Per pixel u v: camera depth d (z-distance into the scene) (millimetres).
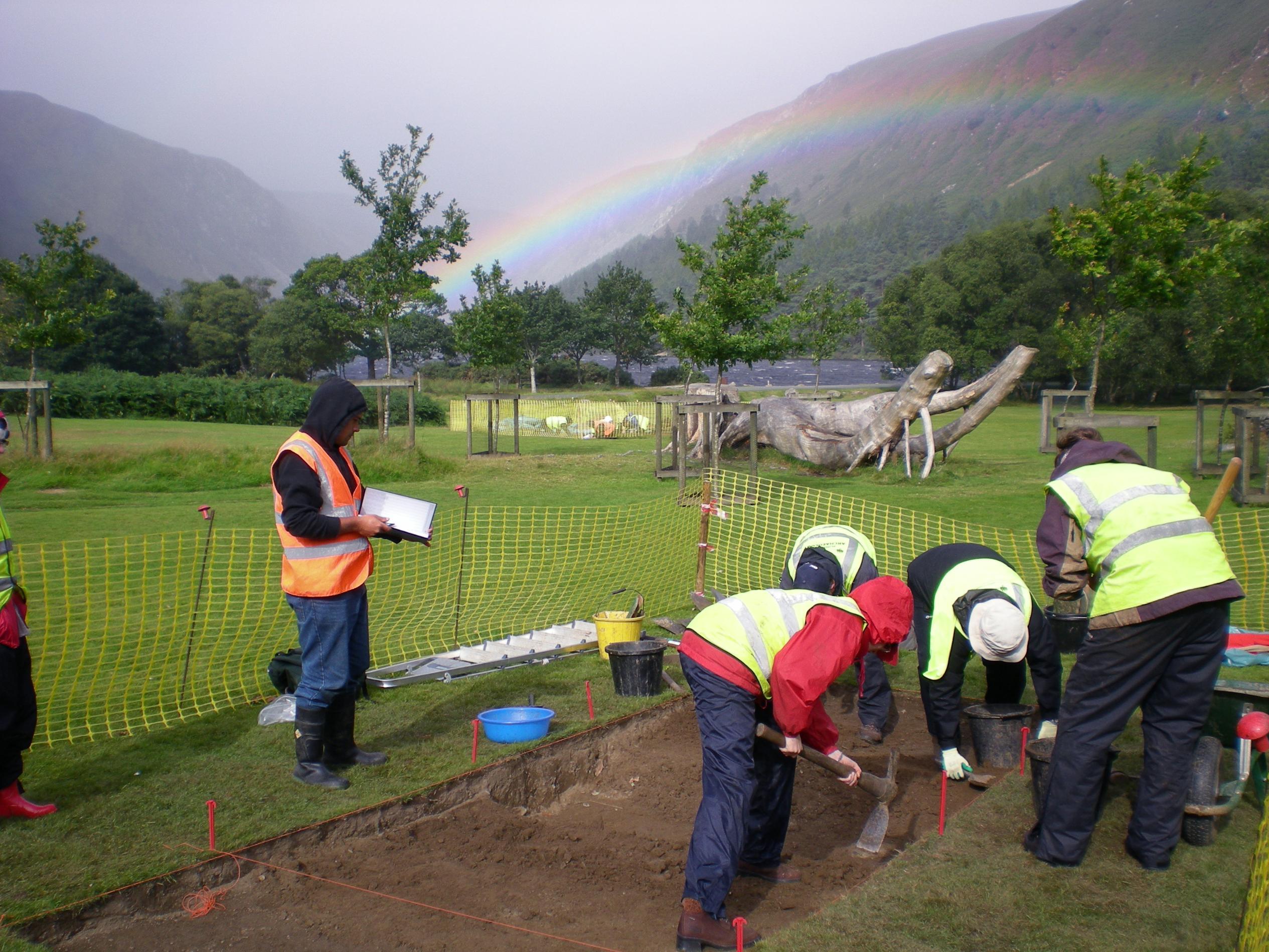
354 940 3205
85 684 5922
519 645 6766
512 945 3178
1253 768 4215
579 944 3184
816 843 4055
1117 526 3611
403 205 23688
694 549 10375
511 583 8930
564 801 4695
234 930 3279
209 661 6395
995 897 3396
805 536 5258
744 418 19297
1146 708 3688
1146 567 3504
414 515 4719
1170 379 46188
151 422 32438
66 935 3227
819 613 3346
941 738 4730
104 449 17344
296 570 4312
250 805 4105
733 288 17500
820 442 17703
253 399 34500
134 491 15180
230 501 14023
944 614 4520
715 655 3393
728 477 16062
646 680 5746
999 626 4301
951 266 55406
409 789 4289
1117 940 3078
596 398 38250
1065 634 6449
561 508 12945
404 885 3625
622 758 5133
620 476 17188
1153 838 3580
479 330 31609
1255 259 18688
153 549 10289
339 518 4328
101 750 4809
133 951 3141
